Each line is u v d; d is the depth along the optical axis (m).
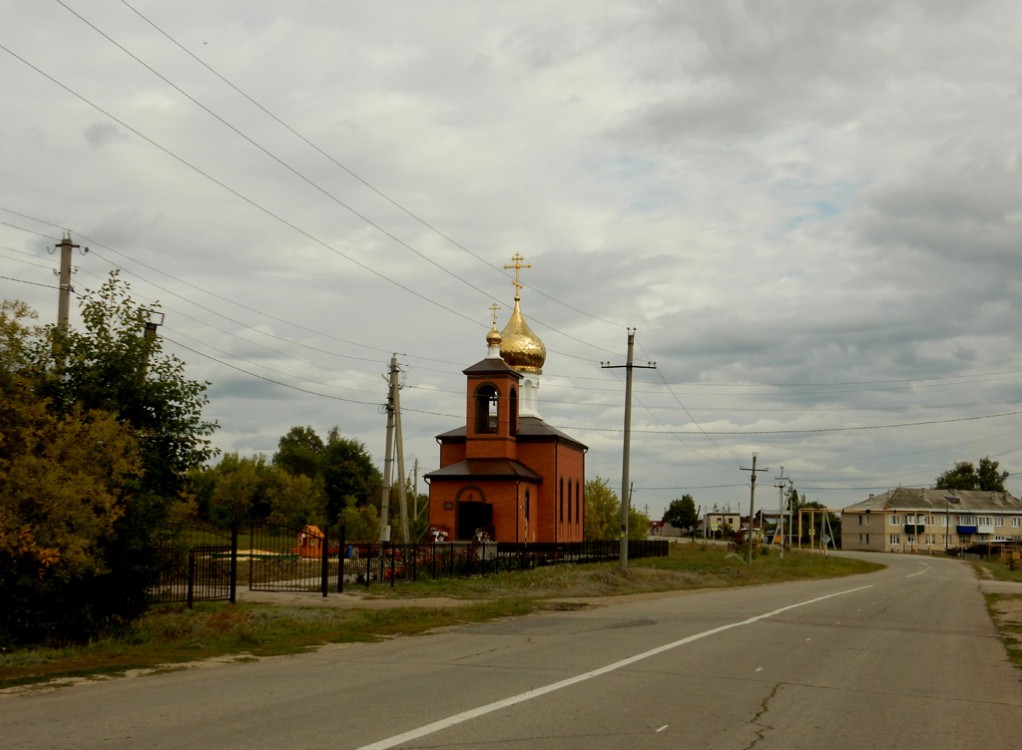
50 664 13.82
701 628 20.38
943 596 36.25
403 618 21.84
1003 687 13.05
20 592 16.12
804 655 15.94
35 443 15.85
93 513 16.22
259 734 8.69
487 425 59.31
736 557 73.81
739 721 9.88
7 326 16.03
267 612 20.83
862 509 149.38
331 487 98.88
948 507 145.00
